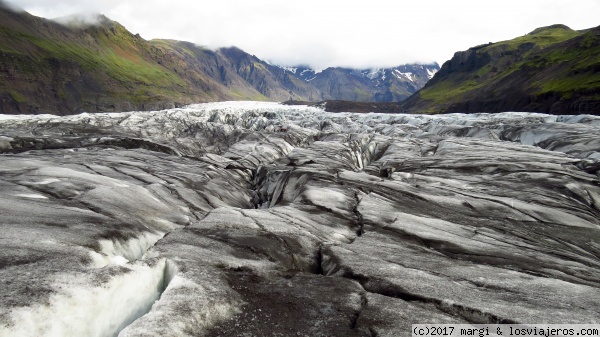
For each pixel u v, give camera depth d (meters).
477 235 18.27
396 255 14.55
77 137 52.06
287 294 10.49
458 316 9.91
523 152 41.03
